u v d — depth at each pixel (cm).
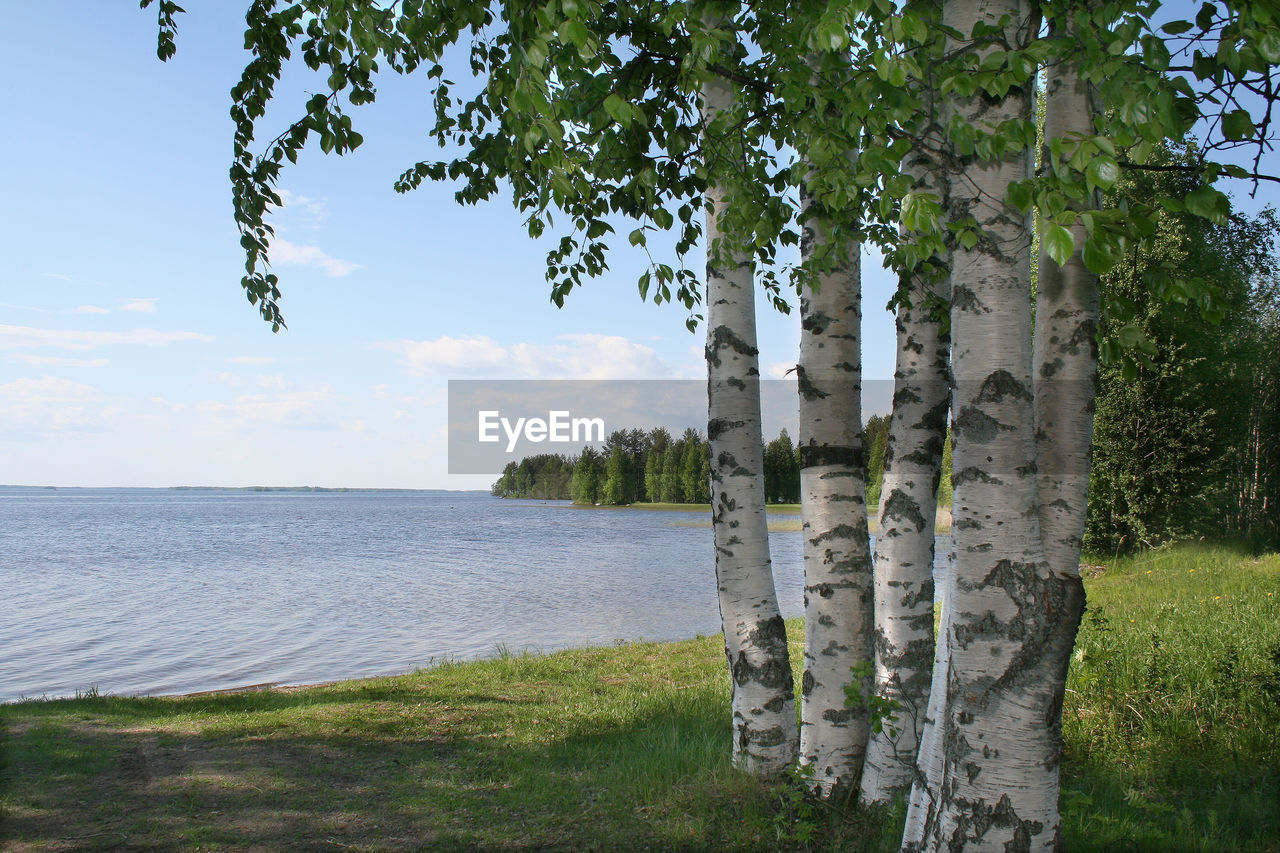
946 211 303
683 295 509
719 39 336
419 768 618
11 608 2045
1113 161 196
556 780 574
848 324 480
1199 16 232
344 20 364
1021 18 277
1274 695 558
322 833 489
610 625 1697
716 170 438
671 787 522
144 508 13800
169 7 490
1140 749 544
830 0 241
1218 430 1781
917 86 316
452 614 1886
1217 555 1644
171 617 1872
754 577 515
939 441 449
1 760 638
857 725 466
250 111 508
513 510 13000
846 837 425
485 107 550
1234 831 407
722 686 883
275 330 545
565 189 302
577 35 259
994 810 272
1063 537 290
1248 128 224
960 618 283
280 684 1174
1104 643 662
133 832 492
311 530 6744
